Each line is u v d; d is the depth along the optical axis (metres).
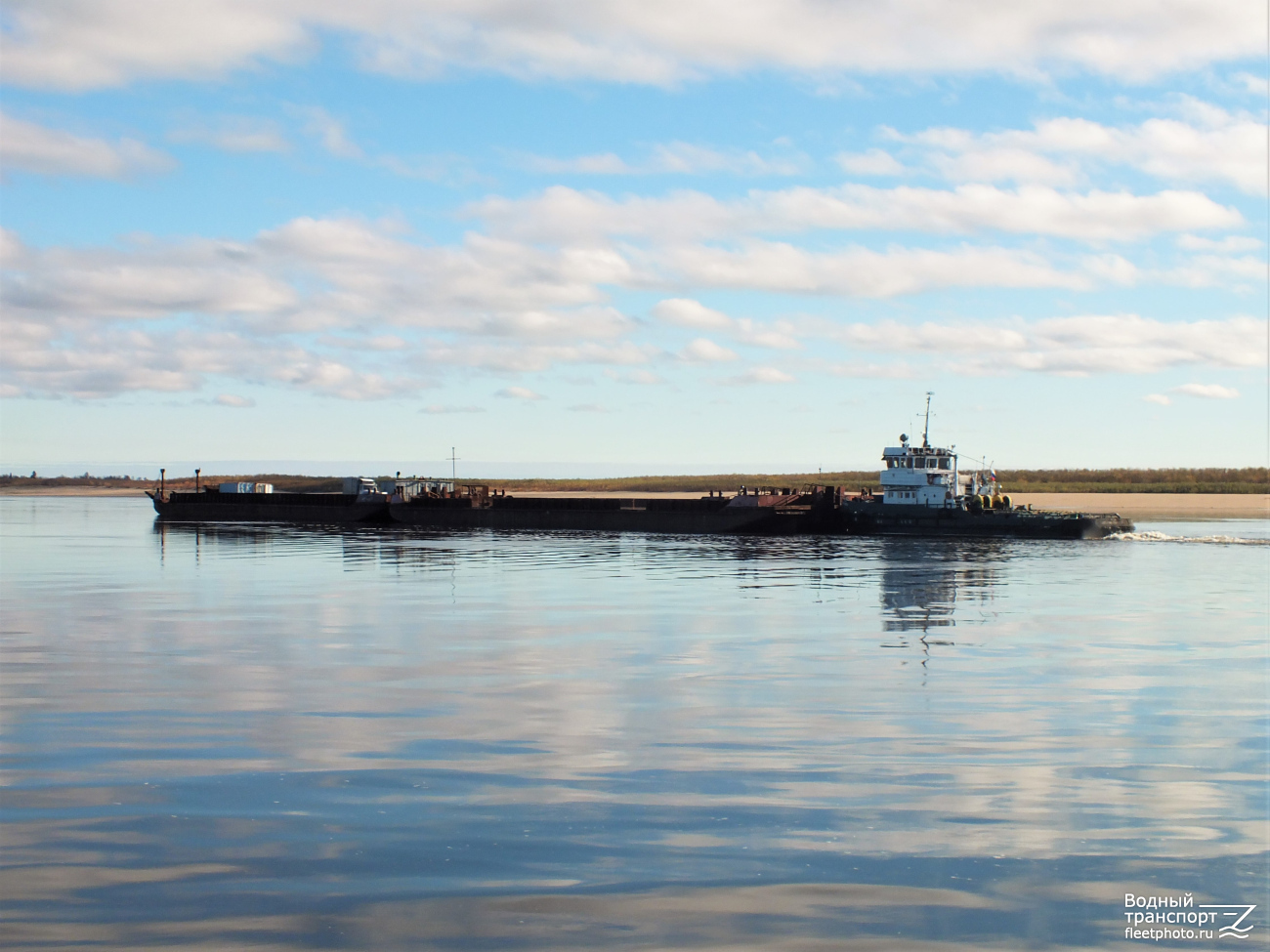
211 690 30.91
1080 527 108.19
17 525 148.62
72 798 20.39
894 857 17.52
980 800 20.44
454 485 159.38
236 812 19.55
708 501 134.38
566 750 24.05
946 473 117.75
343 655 37.41
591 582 66.06
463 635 42.72
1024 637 42.38
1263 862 17.44
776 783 21.45
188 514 163.88
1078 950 14.47
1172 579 69.06
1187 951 14.46
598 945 14.48
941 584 64.88
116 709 28.36
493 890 16.16
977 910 15.63
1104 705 28.89
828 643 40.38
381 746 24.39
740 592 60.06
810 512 118.69
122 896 15.85
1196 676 33.44
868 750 24.05
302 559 85.44
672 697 29.92
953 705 28.86
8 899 15.73
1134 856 17.64
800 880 16.59
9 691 30.73
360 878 16.58
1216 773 22.22
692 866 17.11
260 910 15.44
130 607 52.38
